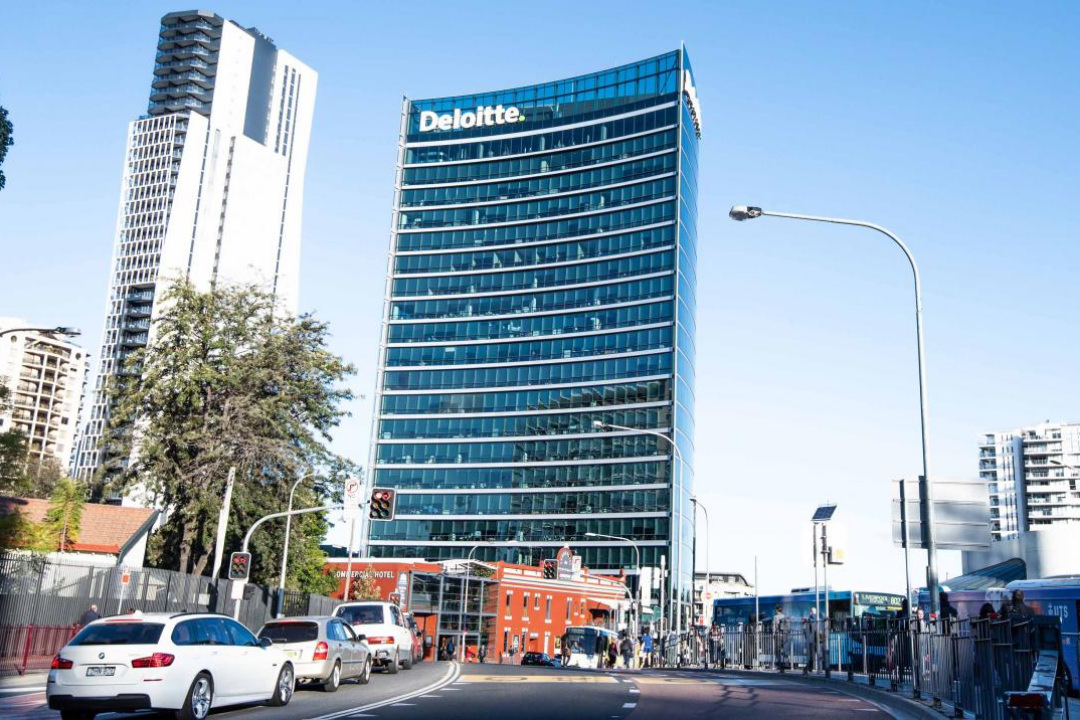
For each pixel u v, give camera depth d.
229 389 49.03
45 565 29.11
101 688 14.69
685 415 129.88
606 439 128.00
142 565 47.25
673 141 132.50
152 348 48.53
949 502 20.00
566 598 108.06
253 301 50.97
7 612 27.28
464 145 147.50
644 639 57.62
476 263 142.12
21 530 38.81
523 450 132.75
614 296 132.25
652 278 129.62
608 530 125.00
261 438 47.84
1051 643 12.54
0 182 30.61
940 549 19.78
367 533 136.88
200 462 47.44
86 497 46.59
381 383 141.62
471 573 97.56
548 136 142.88
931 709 17.52
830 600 41.03
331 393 52.34
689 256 135.25
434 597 93.56
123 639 15.12
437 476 136.00
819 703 19.28
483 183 144.88
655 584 119.12
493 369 137.25
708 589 55.94
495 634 98.00
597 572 123.31
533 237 140.00
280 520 51.28
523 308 137.88
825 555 31.45
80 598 30.48
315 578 86.62
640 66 137.88
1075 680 18.69
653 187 132.50
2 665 26.34
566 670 34.91
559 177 140.75
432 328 141.62
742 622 47.00
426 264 144.62
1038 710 11.48
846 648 28.61
